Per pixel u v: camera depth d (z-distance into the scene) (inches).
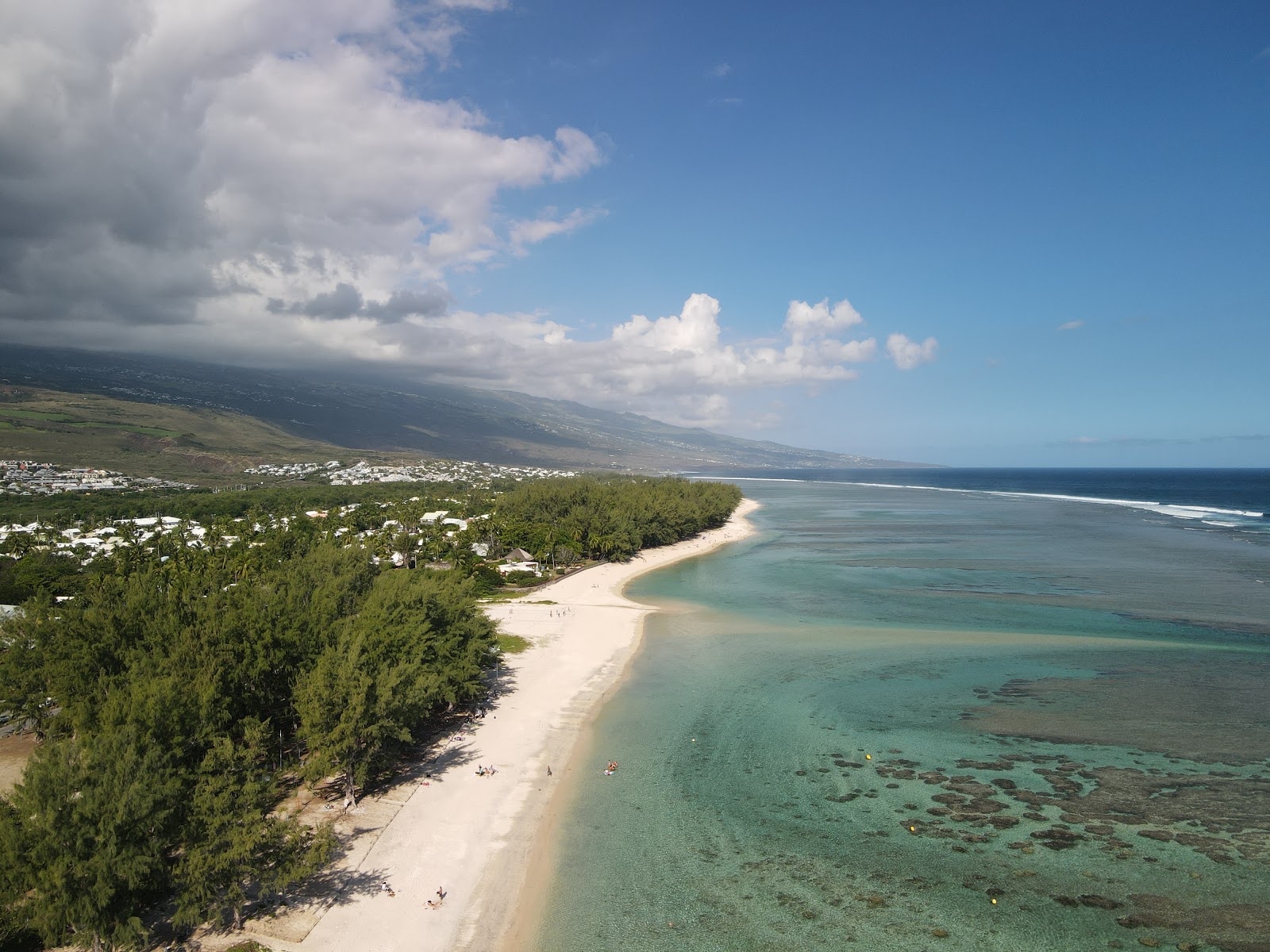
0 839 1024.2
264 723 1523.1
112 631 1753.2
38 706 1715.1
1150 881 1310.3
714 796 1660.9
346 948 1144.8
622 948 1154.0
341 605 2272.4
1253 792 1632.6
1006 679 2448.3
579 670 2610.7
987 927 1193.4
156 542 4921.3
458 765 1819.6
